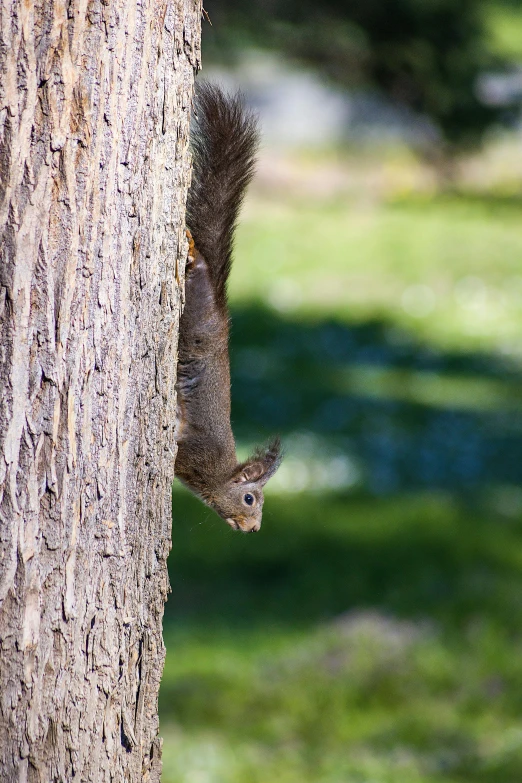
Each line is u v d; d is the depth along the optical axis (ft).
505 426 72.28
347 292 108.68
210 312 21.93
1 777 15.57
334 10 77.30
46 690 15.70
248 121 21.84
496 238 126.82
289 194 144.15
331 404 74.18
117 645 16.37
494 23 138.21
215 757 33.53
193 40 16.39
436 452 65.92
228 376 22.98
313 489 57.93
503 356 91.15
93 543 15.87
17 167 14.67
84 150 15.05
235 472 24.20
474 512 55.47
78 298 15.26
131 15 15.29
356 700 37.09
